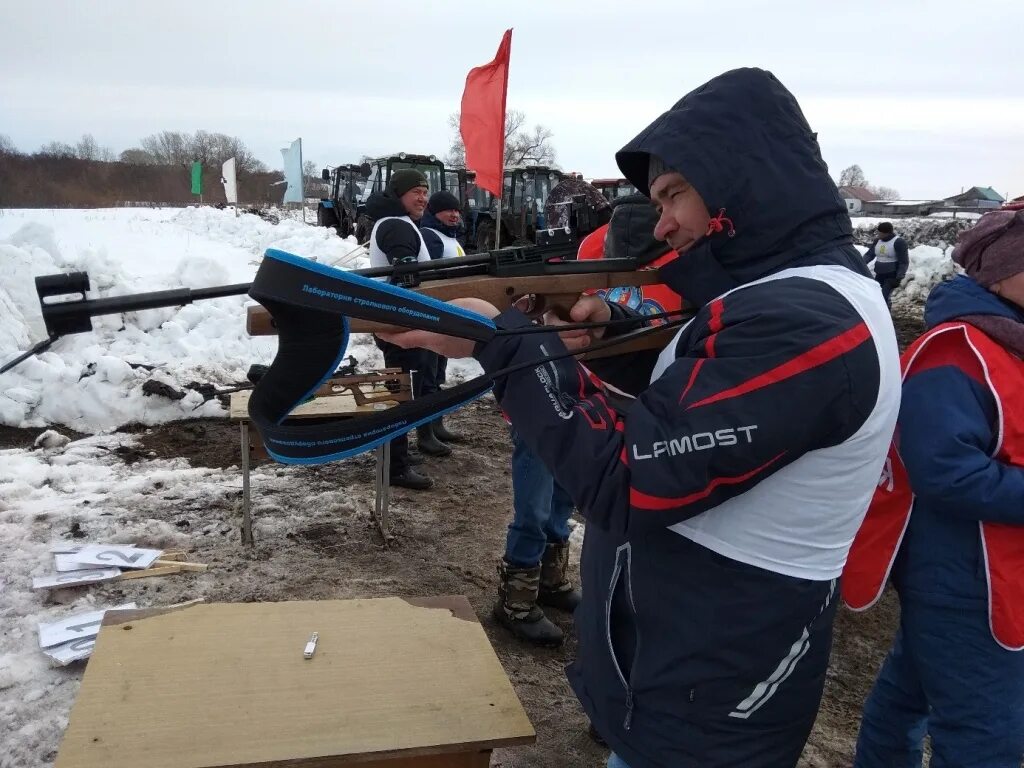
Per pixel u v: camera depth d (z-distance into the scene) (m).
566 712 2.66
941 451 1.57
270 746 1.47
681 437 1.10
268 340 6.95
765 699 1.28
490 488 4.71
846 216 1.30
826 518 1.22
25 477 4.25
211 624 1.90
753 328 1.11
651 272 1.53
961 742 1.68
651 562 1.28
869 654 3.24
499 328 1.26
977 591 1.64
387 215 4.80
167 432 5.29
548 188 16.84
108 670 1.69
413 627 1.94
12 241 7.28
